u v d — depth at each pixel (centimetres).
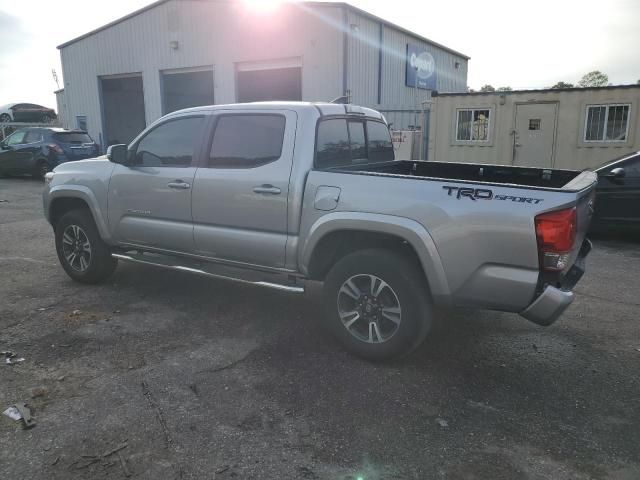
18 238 821
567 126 1298
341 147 466
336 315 405
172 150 491
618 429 313
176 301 525
